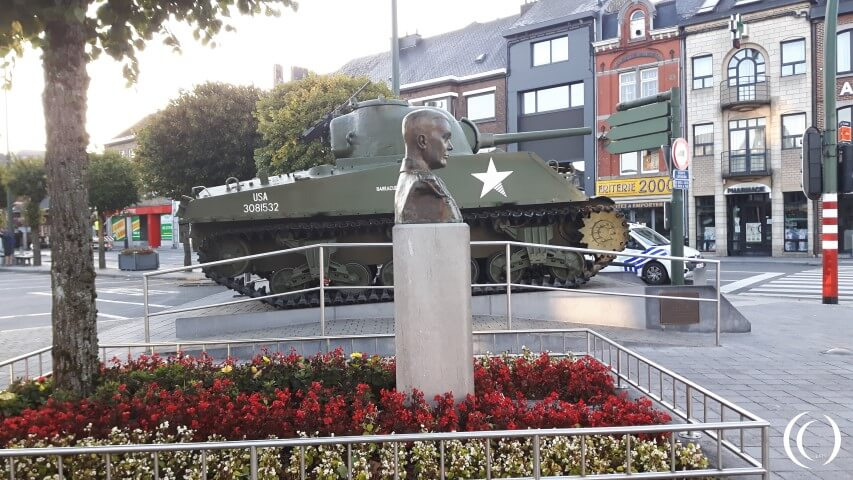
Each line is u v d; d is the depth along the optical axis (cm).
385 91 2389
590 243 1195
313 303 1108
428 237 481
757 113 3231
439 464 427
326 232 1182
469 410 472
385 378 570
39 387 543
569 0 3994
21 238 6247
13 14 563
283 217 1147
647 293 988
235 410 475
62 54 531
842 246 3144
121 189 3272
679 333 975
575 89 3747
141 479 424
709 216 3422
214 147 2553
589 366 607
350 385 561
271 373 572
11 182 3544
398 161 1205
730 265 2767
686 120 3403
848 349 884
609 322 988
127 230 6322
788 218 3216
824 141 1348
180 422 465
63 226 537
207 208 1141
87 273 548
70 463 421
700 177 3391
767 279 2144
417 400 471
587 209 1190
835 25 1296
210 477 433
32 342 1130
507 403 479
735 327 1005
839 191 1340
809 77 3094
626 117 1211
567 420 453
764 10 3177
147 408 480
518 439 439
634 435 438
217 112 2522
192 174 2544
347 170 1200
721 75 3291
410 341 486
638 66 3516
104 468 421
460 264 488
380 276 1236
